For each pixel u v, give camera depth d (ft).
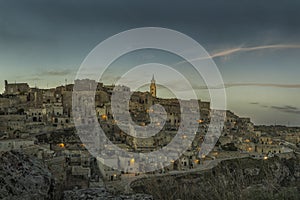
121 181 193.06
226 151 336.70
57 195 58.49
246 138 423.23
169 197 75.15
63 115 379.55
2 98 397.60
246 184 71.61
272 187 65.72
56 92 468.75
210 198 69.67
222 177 75.15
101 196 58.39
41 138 271.08
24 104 405.18
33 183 53.01
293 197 61.16
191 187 77.46
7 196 48.34
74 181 135.13
